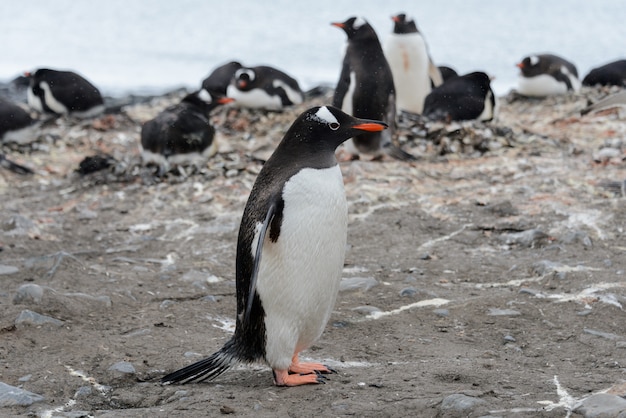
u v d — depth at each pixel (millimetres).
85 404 8578
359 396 8305
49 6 89375
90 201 17750
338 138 8516
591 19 71250
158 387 8914
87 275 12852
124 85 41094
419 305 11586
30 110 27188
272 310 8406
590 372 9016
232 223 15742
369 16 77250
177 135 19000
